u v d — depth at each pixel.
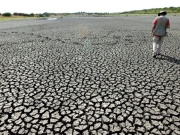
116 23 27.98
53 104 3.72
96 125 3.05
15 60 7.01
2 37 13.79
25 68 6.02
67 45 10.06
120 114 3.34
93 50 8.66
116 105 3.65
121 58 7.11
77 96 4.05
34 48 9.34
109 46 9.59
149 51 8.20
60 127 3.01
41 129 2.96
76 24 27.92
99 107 3.58
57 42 11.12
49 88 4.48
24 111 3.48
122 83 4.71
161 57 7.10
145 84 4.62
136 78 5.03
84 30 17.91
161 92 4.16
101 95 4.08
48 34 15.15
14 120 3.20
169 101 3.75
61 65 6.32
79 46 9.73
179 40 10.73
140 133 2.83
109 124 3.06
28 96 4.07
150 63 6.35
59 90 4.37
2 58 7.33
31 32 16.94
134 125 3.02
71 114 3.37
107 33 15.05
